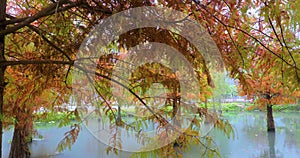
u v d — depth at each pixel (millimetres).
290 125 7488
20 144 3656
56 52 1337
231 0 907
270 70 1130
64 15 1285
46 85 1407
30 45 1435
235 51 1104
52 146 4941
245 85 1165
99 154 3711
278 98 5039
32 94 1430
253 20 1018
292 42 996
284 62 1038
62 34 1303
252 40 1094
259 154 4621
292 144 5402
